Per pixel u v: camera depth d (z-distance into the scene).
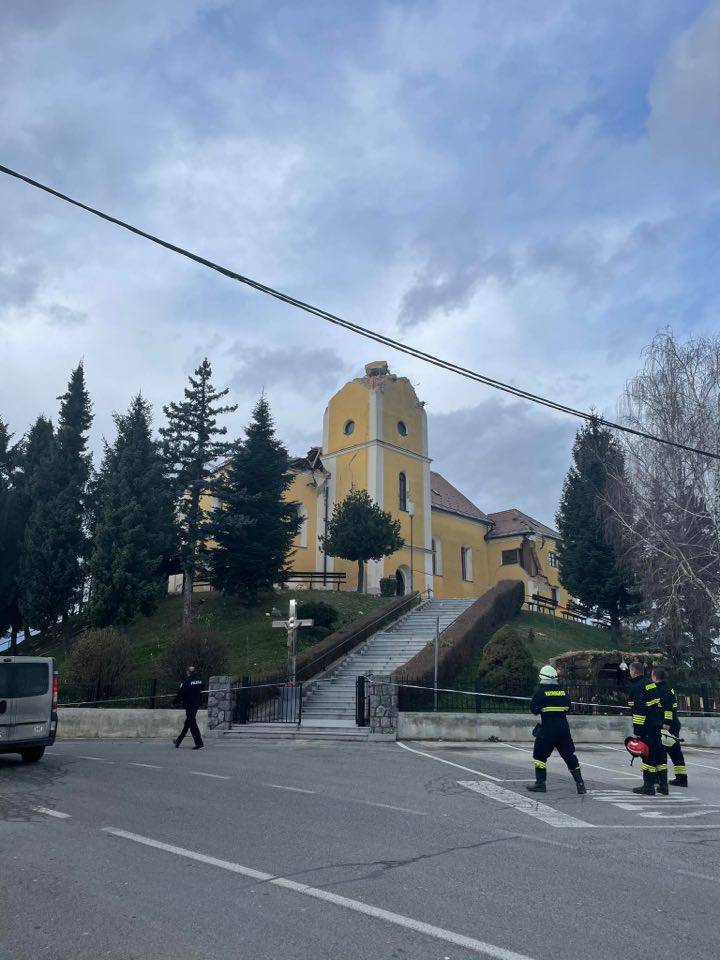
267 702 21.88
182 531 32.56
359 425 44.47
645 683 10.96
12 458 38.31
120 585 28.95
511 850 6.95
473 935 4.68
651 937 4.70
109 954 4.36
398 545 37.47
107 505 30.52
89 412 36.19
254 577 33.09
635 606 33.50
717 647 27.30
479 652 26.62
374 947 4.46
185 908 5.14
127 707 22.50
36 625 32.72
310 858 6.52
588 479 35.09
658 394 29.67
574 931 4.78
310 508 42.78
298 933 4.68
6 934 4.68
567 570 35.41
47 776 11.78
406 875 6.01
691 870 6.32
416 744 17.03
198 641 24.00
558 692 10.66
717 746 18.02
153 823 7.98
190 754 15.19
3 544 34.84
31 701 13.61
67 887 5.63
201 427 33.69
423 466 46.41
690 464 28.28
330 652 26.17
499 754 15.24
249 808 8.92
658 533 27.98
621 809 9.28
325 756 14.66
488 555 53.72
